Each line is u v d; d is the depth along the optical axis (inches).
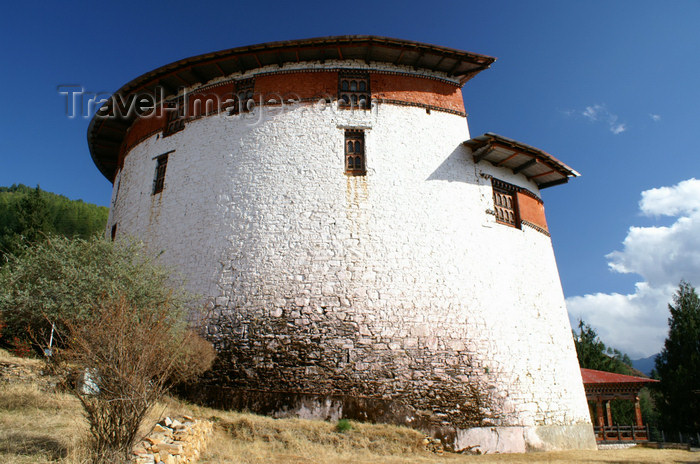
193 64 728.3
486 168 737.0
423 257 633.6
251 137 700.0
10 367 469.4
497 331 631.8
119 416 299.7
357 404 545.3
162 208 719.7
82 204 2305.6
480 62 738.2
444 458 479.5
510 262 697.0
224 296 615.2
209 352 557.0
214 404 556.7
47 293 468.8
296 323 584.4
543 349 671.1
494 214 711.7
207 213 675.4
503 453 555.5
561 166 753.6
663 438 1104.2
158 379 340.5
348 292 599.2
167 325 378.6
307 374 560.1
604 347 1535.4
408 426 540.4
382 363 568.4
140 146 816.3
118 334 314.8
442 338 596.7
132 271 518.0
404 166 682.8
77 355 316.8
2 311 467.2
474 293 637.9
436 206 669.9
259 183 667.4
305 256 617.6
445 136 722.8
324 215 641.0
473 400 576.7
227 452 381.4
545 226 807.1
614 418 1330.0
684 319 1171.3
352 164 681.0
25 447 309.1
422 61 737.0
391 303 599.5
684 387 1093.1
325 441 462.6
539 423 610.9
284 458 390.9
